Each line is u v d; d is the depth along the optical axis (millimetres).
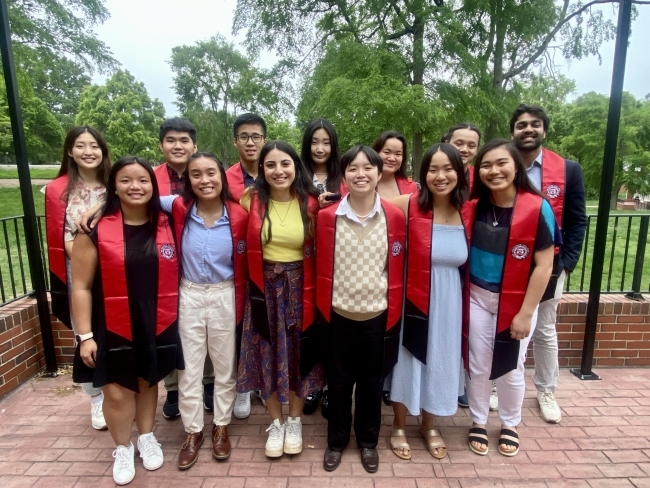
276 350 2387
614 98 3174
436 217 2342
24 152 3203
